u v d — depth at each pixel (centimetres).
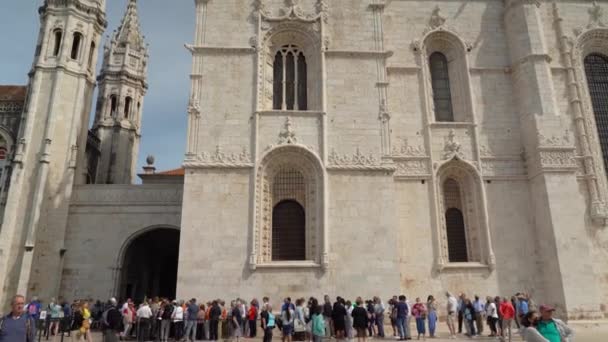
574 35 3378
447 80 3294
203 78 2825
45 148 3447
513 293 2792
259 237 2589
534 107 3005
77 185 3516
